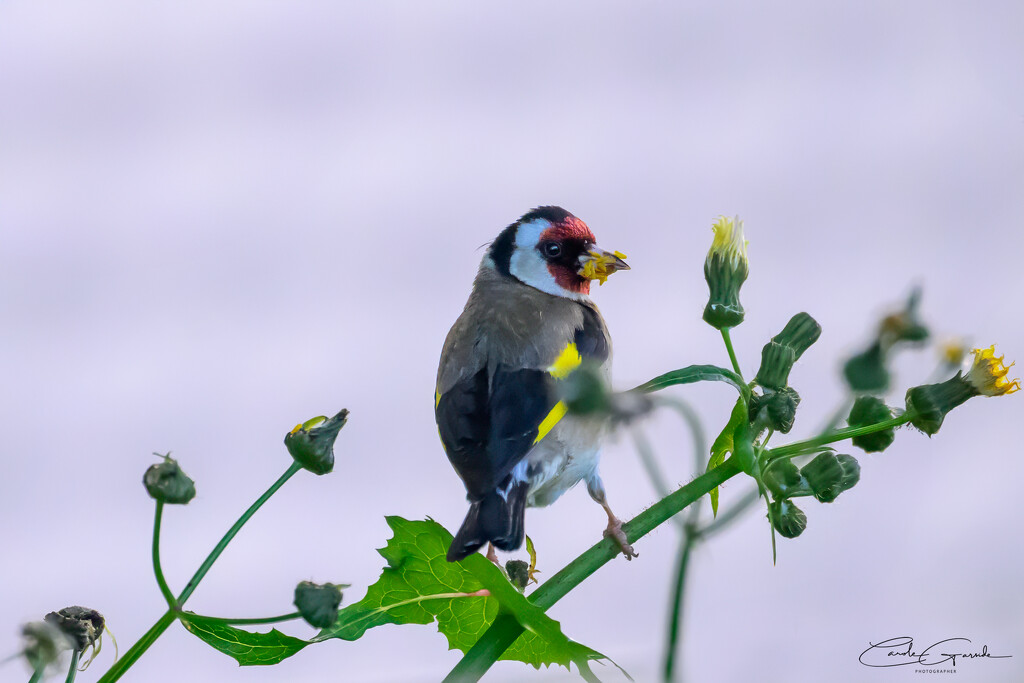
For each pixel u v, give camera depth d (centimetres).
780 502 306
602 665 293
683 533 290
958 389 337
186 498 293
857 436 330
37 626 302
